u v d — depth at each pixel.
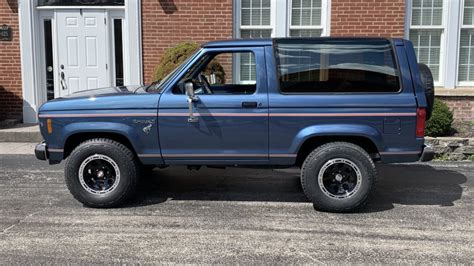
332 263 4.16
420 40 10.17
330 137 5.51
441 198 6.04
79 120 5.50
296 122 5.38
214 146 5.49
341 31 10.03
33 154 8.54
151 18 10.16
